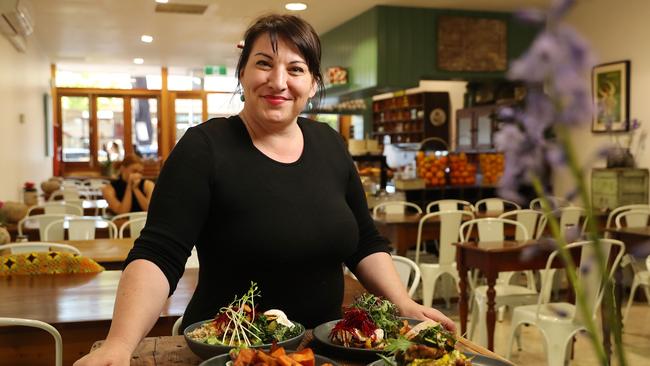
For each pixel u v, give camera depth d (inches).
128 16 338.3
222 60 506.9
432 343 47.3
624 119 274.7
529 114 15.6
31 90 402.0
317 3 303.1
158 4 310.7
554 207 19.3
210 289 59.9
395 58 310.2
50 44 434.9
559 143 16.2
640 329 193.0
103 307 96.7
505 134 16.0
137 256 52.5
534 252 20.4
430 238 231.0
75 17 342.0
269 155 60.0
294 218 58.6
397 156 499.2
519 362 163.0
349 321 54.0
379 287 63.8
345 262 67.7
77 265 121.8
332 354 53.2
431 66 315.0
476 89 404.2
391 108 501.7
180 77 607.5
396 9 309.4
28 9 296.5
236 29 371.2
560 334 138.9
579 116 15.1
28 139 387.2
